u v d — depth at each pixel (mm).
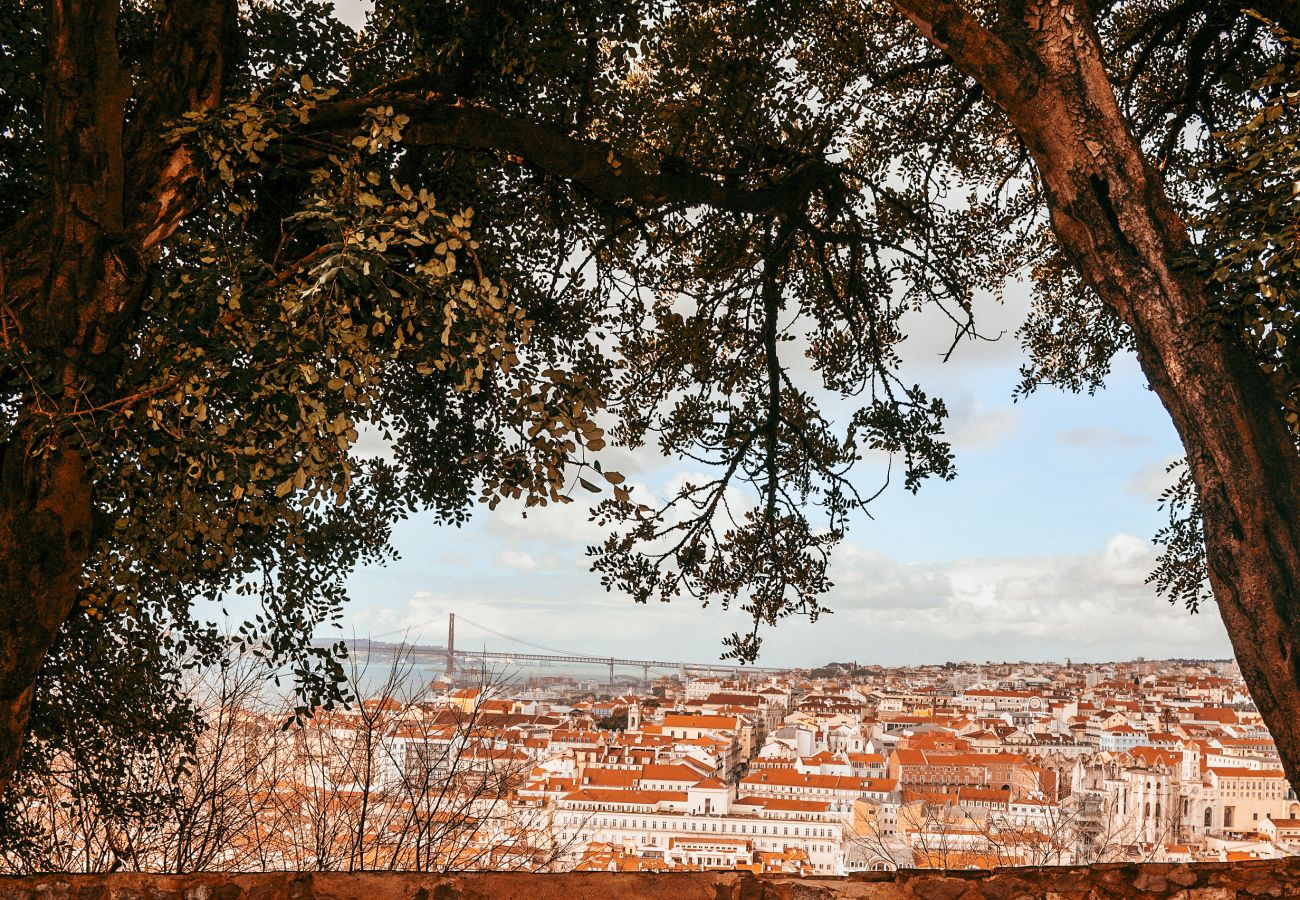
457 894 3250
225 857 5871
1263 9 5391
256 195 4918
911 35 7980
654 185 5922
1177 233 4676
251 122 4148
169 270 4102
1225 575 4324
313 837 5867
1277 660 4145
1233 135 4270
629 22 5848
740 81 6691
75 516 3852
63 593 3881
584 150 5496
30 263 4031
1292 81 4422
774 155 7117
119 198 4074
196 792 5664
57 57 3943
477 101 5453
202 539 4398
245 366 3664
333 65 5770
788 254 7621
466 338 3891
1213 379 4383
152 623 5320
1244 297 4160
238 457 3641
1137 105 8023
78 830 5738
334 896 3242
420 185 5520
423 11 5230
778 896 3311
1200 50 7066
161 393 3756
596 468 4062
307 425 3635
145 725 5523
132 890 3203
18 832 5285
